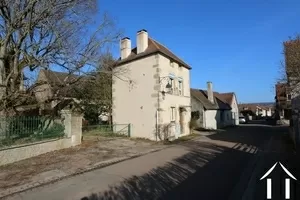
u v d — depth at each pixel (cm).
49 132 1430
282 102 4328
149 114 2192
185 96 2680
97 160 1256
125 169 1100
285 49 2019
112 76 2367
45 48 1576
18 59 1527
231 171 1045
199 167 1123
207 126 3616
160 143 1984
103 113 3212
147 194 767
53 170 1054
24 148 1225
